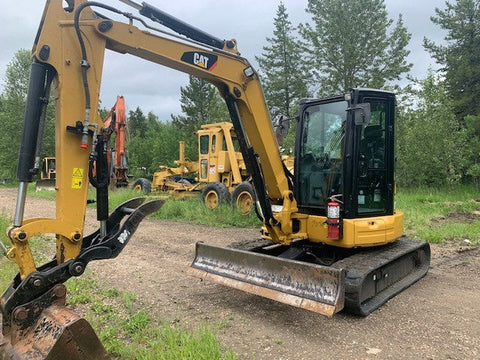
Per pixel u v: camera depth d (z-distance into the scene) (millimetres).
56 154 3541
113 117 18719
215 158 13461
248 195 11406
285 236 5270
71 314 3000
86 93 3469
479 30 24531
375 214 5254
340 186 5152
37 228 3256
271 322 4359
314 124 5512
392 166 5406
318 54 28297
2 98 40156
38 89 3350
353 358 3566
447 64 25375
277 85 30938
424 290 5418
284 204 5234
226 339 3949
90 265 6574
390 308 4750
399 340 3914
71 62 3457
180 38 4215
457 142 19297
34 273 3168
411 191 19219
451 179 18984
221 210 11625
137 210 3705
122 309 4676
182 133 34000
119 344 3725
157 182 16891
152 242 8570
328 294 4020
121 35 3762
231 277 4855
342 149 5113
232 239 8844
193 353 3420
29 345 2934
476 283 5734
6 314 3148
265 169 5172
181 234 9500
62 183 3412
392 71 27266
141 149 39594
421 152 19312
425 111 20141
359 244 4938
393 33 27734
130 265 6629
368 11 27156
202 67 4426
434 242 8461
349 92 4977
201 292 5309
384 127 5332
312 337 3994
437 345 3799
